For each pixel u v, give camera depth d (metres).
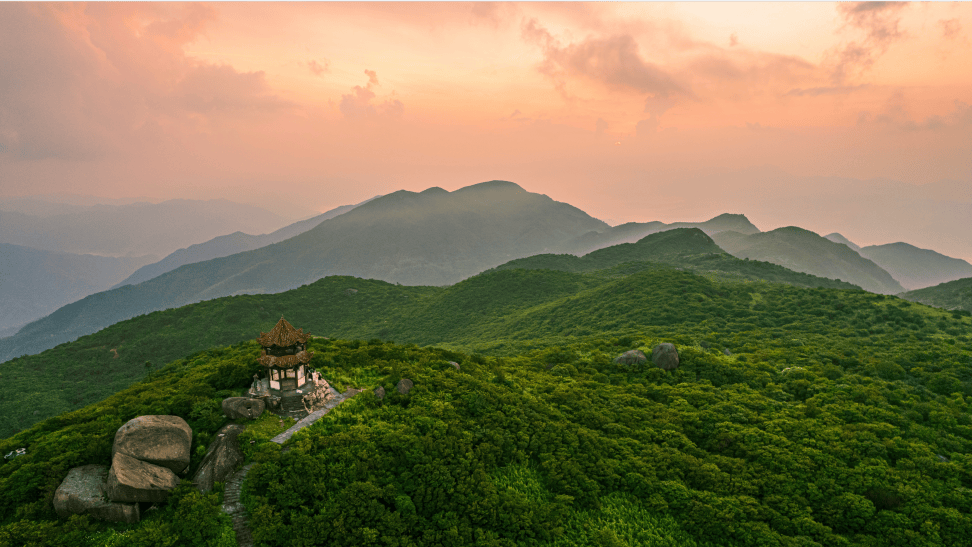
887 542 41.53
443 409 50.03
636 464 48.84
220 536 33.25
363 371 57.12
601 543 39.75
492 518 39.34
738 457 52.62
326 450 40.09
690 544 41.62
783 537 41.09
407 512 37.56
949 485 46.78
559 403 60.22
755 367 75.00
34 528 31.73
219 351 87.88
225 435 40.25
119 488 33.22
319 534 33.84
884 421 57.78
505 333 147.00
